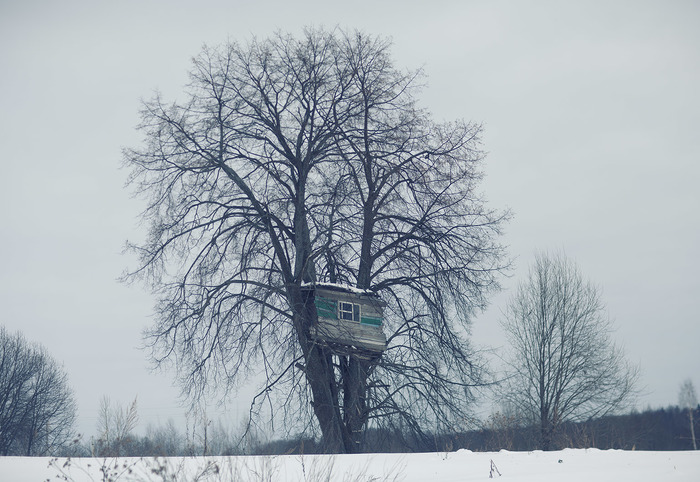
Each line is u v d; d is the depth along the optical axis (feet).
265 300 104.01
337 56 111.96
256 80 111.24
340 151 110.11
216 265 107.55
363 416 105.29
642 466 44.06
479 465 47.96
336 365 110.42
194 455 37.37
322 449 92.68
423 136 111.45
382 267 112.37
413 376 106.63
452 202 109.60
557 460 49.98
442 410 104.17
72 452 43.29
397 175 111.04
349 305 108.99
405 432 104.83
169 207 108.37
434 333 107.65
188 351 104.27
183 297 106.11
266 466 37.96
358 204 108.68
